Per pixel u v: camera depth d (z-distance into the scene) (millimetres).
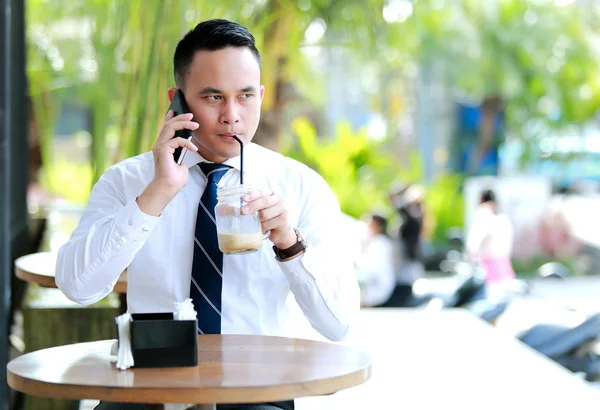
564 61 20688
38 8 10172
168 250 3086
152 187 2811
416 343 6531
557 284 15805
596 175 21578
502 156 22375
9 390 5051
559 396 5180
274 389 2270
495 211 11742
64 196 17531
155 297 3086
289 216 2803
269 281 3062
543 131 21547
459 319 7457
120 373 2393
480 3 20422
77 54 10375
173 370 2424
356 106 22328
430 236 17203
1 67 4898
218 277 3035
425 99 21984
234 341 2779
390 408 4891
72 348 2697
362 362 2504
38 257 5070
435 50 20344
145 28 6043
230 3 6484
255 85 2986
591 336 6766
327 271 2930
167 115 2988
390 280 9547
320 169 14125
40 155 10391
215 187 3113
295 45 8992
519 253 18391
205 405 2439
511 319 7328
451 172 22484
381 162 14453
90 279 2869
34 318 5090
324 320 2979
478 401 5047
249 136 3014
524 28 20516
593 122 21828
